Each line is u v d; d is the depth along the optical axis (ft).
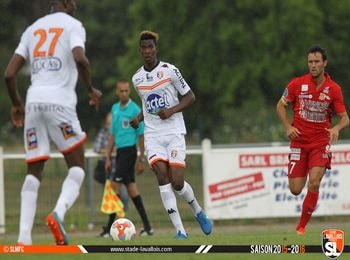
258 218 161.07
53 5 84.58
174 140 103.50
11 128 446.19
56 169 165.58
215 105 371.76
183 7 371.56
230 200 159.53
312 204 107.96
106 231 139.03
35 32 82.07
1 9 503.61
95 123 502.38
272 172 159.74
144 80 103.96
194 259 78.59
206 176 159.53
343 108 106.01
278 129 289.94
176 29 375.86
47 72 81.25
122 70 372.17
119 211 137.49
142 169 138.92
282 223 162.50
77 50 80.07
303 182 109.81
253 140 299.38
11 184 160.04
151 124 104.32
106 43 529.86
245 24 366.22
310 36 353.31
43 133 81.92
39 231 160.97
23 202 82.33
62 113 80.84
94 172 160.97
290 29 352.69
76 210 162.50
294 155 109.29
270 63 353.72
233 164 159.74
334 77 364.99
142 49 103.60
